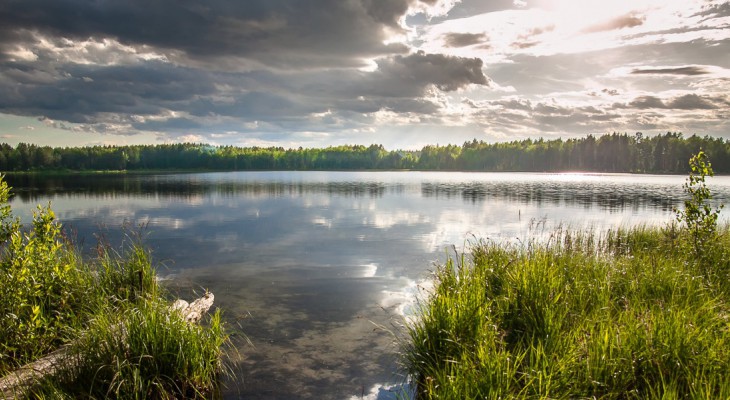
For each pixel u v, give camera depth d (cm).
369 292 926
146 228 1814
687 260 849
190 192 4025
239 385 541
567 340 487
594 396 397
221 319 767
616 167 13375
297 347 652
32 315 571
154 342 496
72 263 743
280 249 1398
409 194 3884
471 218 2177
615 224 1945
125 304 636
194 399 497
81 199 3206
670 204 3008
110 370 471
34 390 452
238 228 1845
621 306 607
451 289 634
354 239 1580
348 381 548
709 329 473
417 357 543
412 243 1491
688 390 400
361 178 8244
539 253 781
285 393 521
